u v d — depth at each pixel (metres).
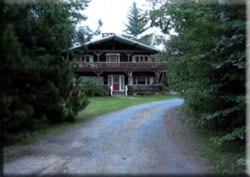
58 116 14.66
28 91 12.41
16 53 9.59
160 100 27.11
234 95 8.64
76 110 15.45
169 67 15.21
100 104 23.25
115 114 17.75
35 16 13.57
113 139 11.15
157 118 15.91
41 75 13.17
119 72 37.44
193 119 13.20
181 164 8.05
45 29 13.77
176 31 12.79
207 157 8.55
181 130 12.46
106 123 14.72
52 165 8.12
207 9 8.62
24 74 11.50
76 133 12.44
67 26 15.29
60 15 14.88
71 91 15.56
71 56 17.02
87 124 14.59
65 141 11.02
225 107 9.21
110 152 9.38
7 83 10.25
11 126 10.96
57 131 12.86
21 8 11.57
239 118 8.53
